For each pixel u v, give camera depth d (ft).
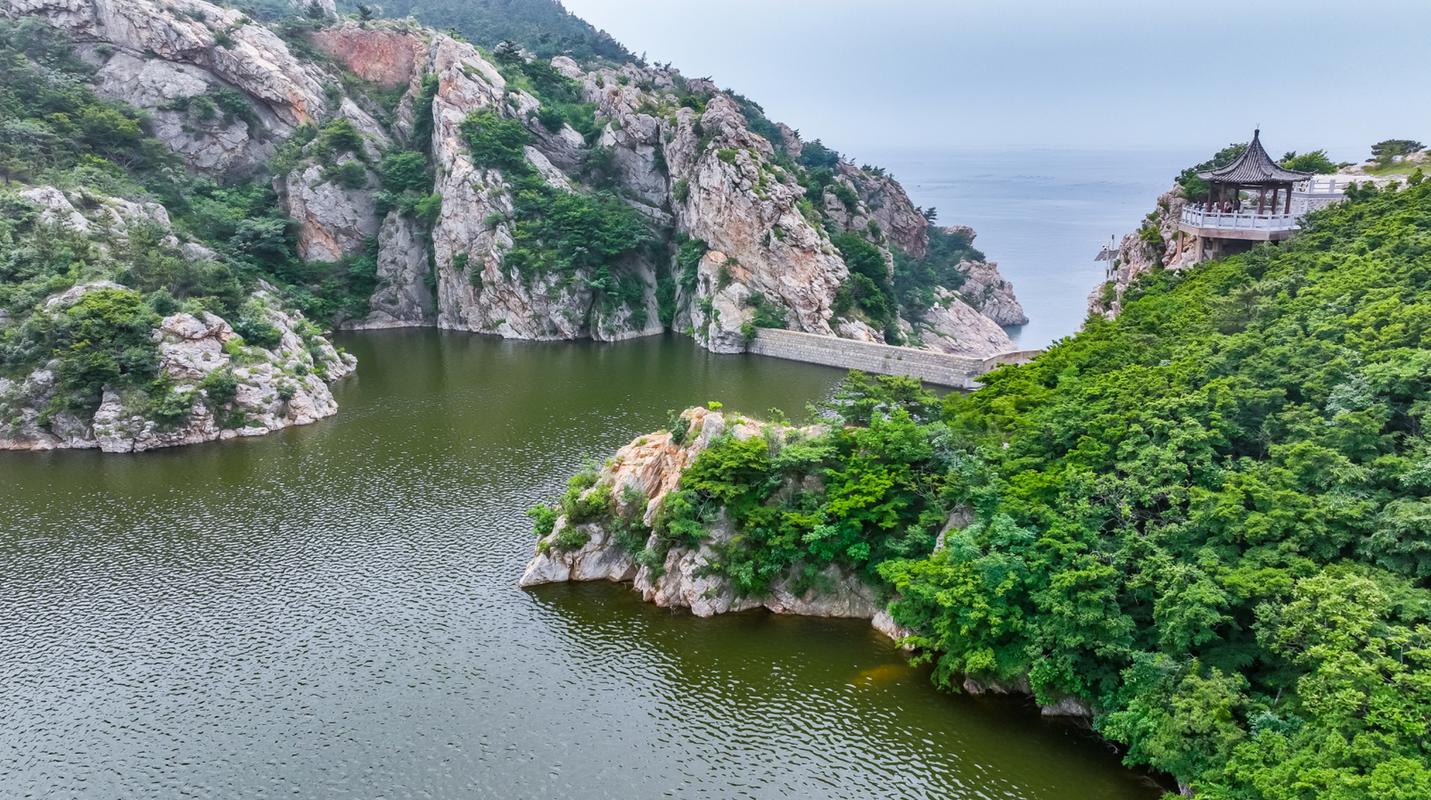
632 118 552.41
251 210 475.72
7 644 163.22
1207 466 142.31
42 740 137.69
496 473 251.19
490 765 132.16
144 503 230.07
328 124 521.24
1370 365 148.05
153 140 449.06
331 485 242.58
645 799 125.18
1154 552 131.64
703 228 497.05
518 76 582.76
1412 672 100.22
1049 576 137.90
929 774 128.57
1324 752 98.37
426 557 198.39
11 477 250.98
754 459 177.17
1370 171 311.68
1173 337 202.59
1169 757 113.39
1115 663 132.67
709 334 463.83
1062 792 123.75
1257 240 260.83
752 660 158.10
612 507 191.42
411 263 517.55
